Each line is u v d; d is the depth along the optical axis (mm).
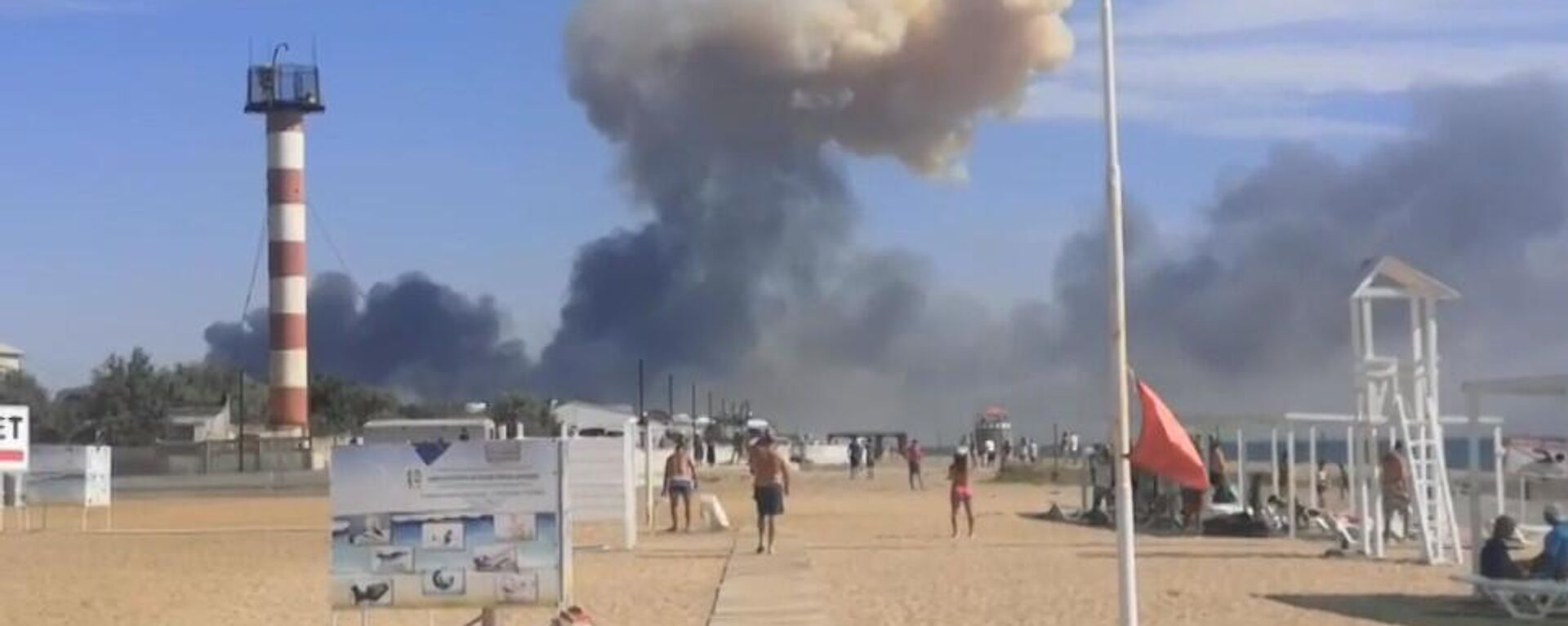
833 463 107000
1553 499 29984
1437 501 27641
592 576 25500
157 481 79250
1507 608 20266
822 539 33812
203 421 117125
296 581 26734
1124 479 13617
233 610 22391
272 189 90750
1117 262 13680
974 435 110312
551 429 66438
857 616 20062
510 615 20109
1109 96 13773
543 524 16375
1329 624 19312
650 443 45531
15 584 26703
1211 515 37125
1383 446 31188
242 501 64125
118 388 121750
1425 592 22703
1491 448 31453
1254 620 19656
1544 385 21500
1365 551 28609
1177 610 20656
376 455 16359
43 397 123125
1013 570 26203
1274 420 37250
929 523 39875
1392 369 28266
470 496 16375
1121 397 13672
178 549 34531
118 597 24422
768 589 23188
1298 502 37656
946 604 21250
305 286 91375
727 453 113875
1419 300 28062
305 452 87250
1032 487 69562
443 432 58719
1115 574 25359
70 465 48594
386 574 16344
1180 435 13750
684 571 26453
